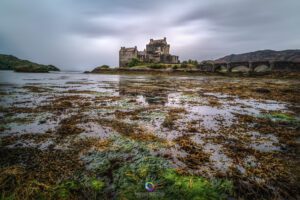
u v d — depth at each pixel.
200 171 5.82
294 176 5.58
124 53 159.75
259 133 9.79
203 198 4.53
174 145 7.98
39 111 14.28
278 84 43.97
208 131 10.02
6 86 33.91
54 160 6.37
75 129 9.88
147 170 5.80
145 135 9.10
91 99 20.80
